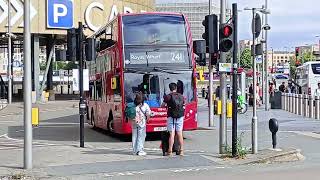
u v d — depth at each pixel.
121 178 12.17
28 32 13.20
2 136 23.62
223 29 14.46
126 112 15.83
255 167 13.44
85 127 27.92
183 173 12.69
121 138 21.97
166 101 15.43
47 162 14.56
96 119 25.50
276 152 15.03
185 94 19.58
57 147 18.23
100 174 12.72
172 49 19.73
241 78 35.41
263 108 42.09
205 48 15.36
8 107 50.47
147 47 19.59
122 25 19.61
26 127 13.36
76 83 18.22
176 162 14.34
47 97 65.44
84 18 63.03
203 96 73.88
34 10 59.84
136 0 70.31
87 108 28.64
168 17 19.94
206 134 22.42
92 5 63.47
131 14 19.80
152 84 19.42
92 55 17.86
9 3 57.75
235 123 14.68
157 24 19.75
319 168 13.10
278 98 41.31
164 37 19.73
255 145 15.14
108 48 21.83
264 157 14.37
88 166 13.81
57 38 70.56
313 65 48.53
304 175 11.91
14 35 60.53
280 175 11.96
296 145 18.02
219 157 14.91
